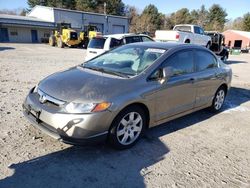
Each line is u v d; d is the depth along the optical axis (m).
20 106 5.52
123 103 3.54
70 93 3.49
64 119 3.30
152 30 74.56
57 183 2.99
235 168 3.55
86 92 3.48
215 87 5.50
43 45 32.56
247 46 47.03
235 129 4.98
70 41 29.17
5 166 3.23
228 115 5.80
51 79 4.06
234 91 8.52
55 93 3.57
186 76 4.59
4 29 37.47
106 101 3.40
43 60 15.33
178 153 3.86
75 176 3.14
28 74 9.82
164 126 4.88
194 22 84.31
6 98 6.08
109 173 3.24
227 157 3.84
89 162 3.45
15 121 4.62
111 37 10.82
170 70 4.02
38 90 3.88
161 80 4.08
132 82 3.81
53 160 3.44
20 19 38.22
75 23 43.34
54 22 41.34
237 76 12.18
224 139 4.48
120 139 3.74
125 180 3.13
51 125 3.42
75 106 3.32
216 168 3.52
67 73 4.27
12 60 14.45
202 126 5.01
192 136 4.50
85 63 4.88
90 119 3.29
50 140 3.95
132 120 3.82
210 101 5.50
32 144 3.81
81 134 3.31
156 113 4.13
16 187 2.87
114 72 4.17
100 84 3.67
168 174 3.30
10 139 3.92
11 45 29.52
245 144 4.34
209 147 4.13
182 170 3.41
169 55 4.38
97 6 65.75
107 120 3.43
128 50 4.84
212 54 5.50
